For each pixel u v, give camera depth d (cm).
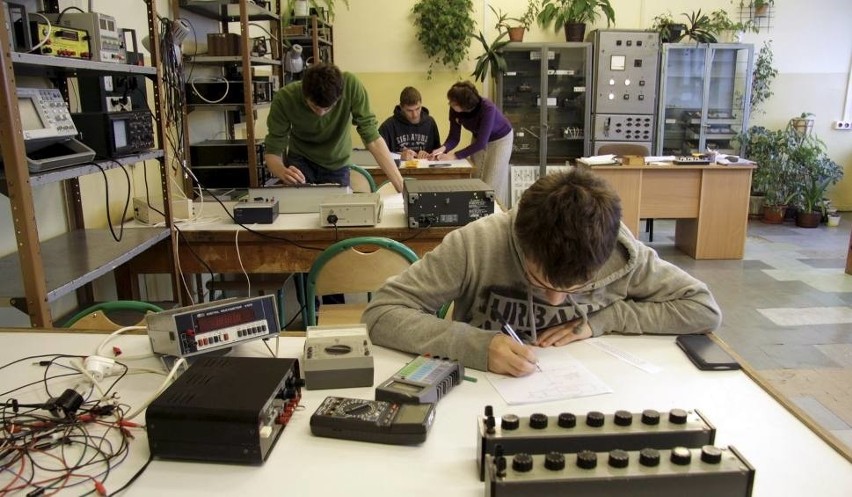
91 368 120
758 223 608
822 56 644
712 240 472
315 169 339
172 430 92
